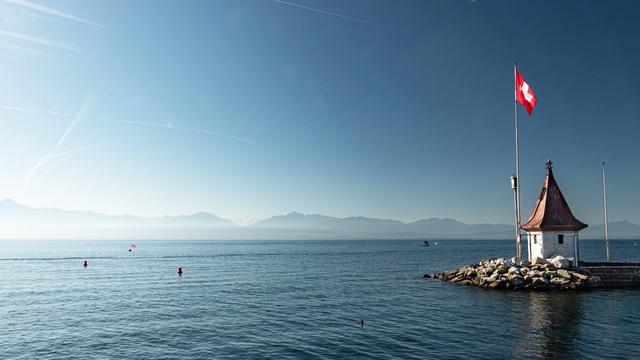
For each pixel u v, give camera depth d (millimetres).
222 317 40938
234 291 59094
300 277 77875
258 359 27828
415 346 29891
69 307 47406
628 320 36281
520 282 53031
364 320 38750
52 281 73125
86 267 103500
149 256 156250
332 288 61375
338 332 34375
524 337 31484
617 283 53625
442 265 106938
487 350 28438
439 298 49750
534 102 51438
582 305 42656
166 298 53219
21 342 32781
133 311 44594
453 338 31734
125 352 29906
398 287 61031
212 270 94375
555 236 58562
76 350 30625
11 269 97938
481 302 45781
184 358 28344
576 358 26453
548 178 62656
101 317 41656
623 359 26203
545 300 45688
